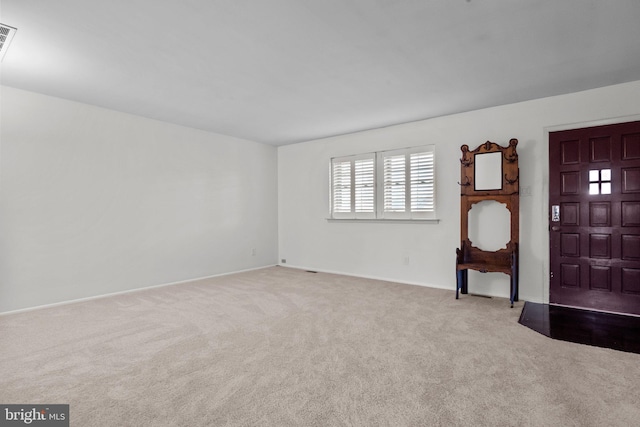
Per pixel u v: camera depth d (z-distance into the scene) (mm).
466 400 1797
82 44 2438
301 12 2051
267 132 5156
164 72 2941
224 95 3518
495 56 2645
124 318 3145
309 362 2236
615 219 3256
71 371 2123
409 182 4590
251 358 2301
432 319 3088
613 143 3258
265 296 3926
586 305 3402
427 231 4430
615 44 2445
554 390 1890
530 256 3689
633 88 3141
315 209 5660
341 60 2713
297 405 1754
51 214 3562
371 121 4516
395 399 1809
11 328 2881
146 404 1763
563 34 2307
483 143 3969
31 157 3430
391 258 4762
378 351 2404
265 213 5992
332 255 5438
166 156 4570
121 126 4113
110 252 4016
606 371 2107
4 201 3271
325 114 4191
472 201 3938
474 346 2486
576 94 3418
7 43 2416
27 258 3408
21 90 3361
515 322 3006
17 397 1832
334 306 3510
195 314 3258
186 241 4801
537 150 3643
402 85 3238
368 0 1934
